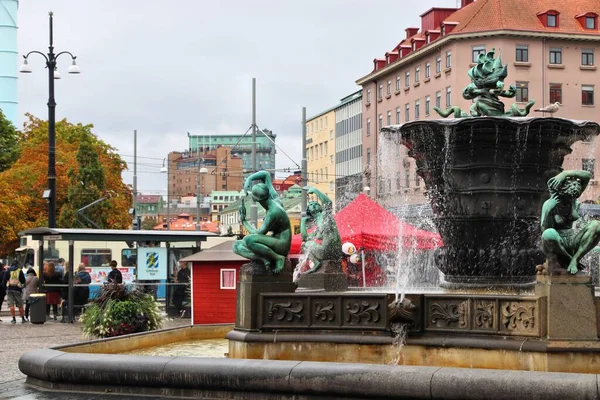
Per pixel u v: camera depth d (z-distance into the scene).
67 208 69.88
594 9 89.06
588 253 12.77
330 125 125.38
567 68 87.75
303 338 12.91
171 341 17.44
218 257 26.97
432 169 15.44
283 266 13.48
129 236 32.59
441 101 91.19
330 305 12.89
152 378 12.27
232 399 11.82
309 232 17.20
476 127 14.66
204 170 80.12
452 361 12.02
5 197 65.00
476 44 87.38
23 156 73.94
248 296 13.30
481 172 14.98
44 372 13.00
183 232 34.25
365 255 27.64
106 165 80.00
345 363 11.49
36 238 31.66
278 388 11.52
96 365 12.67
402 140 15.90
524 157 14.88
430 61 93.38
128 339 16.00
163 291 32.81
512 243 15.16
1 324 29.52
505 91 15.80
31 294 29.44
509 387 10.28
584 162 16.89
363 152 111.06
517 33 86.00
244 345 13.15
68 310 30.05
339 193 119.00
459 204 15.19
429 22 98.75
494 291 14.97
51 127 37.97
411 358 12.27
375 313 12.58
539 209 15.17
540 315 11.49
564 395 10.02
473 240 15.25
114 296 20.25
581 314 11.38
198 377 11.97
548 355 11.28
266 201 13.54
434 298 12.29
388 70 102.00
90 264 39.16
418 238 26.55
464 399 10.52
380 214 27.92
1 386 13.38
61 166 71.88
